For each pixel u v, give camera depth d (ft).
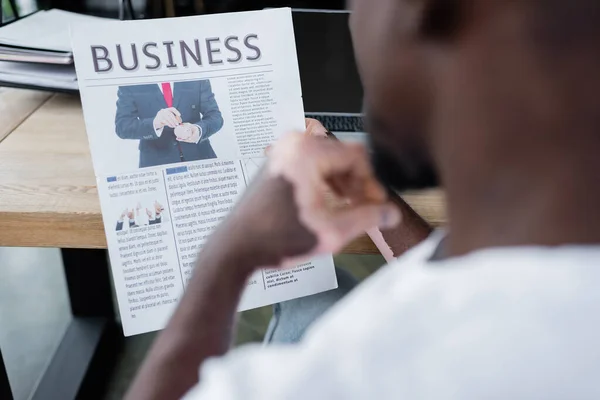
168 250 2.13
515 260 0.84
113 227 2.11
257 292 2.20
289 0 3.42
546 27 0.81
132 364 4.66
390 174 1.20
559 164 0.83
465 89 0.88
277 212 1.47
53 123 2.88
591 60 0.80
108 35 2.13
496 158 0.87
